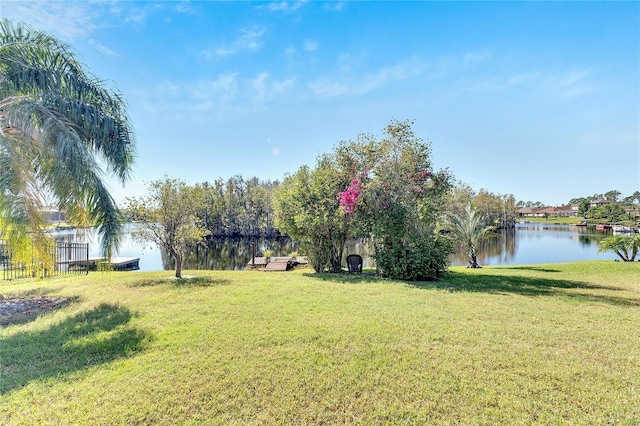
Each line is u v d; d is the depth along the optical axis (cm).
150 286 782
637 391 286
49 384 297
